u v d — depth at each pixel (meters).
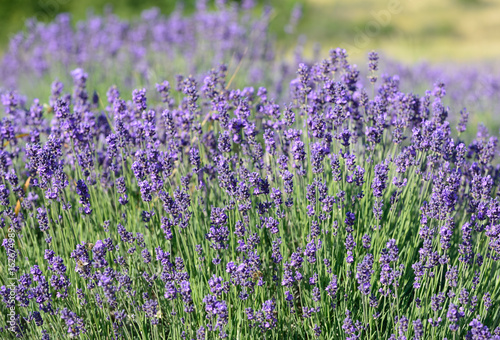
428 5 21.89
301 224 3.31
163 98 3.93
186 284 2.56
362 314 2.88
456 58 15.93
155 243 3.24
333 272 2.99
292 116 3.37
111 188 3.81
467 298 2.67
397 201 3.31
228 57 6.91
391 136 3.84
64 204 3.19
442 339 2.67
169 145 3.39
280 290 2.89
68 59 7.80
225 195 3.35
